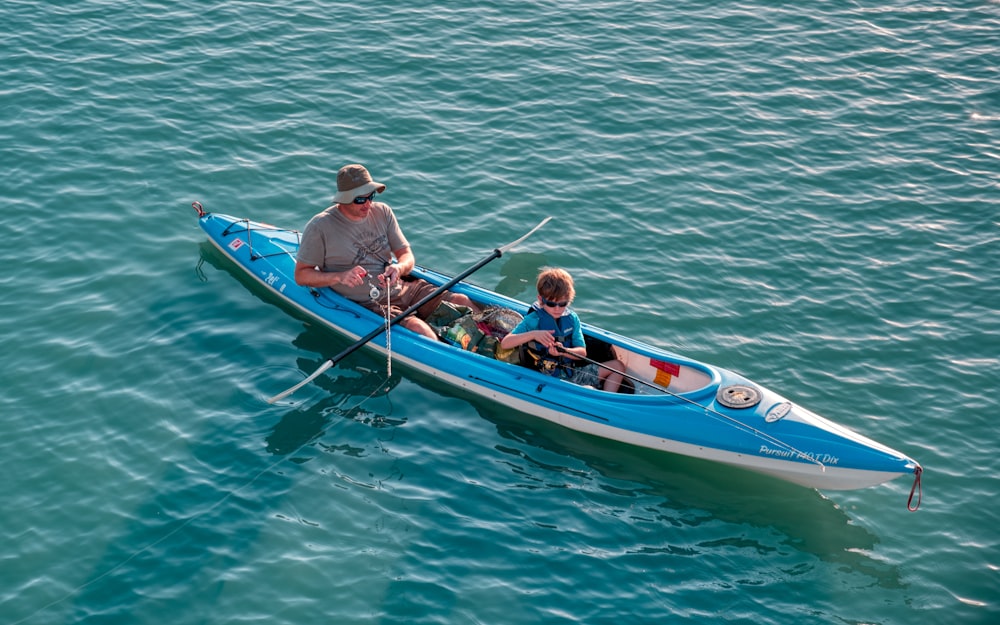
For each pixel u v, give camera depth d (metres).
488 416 7.89
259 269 9.13
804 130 11.89
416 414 7.87
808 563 6.65
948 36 14.18
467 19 13.98
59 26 13.02
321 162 10.83
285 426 7.61
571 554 6.61
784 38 14.02
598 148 11.34
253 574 6.29
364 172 8.16
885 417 7.89
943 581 6.52
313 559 6.43
